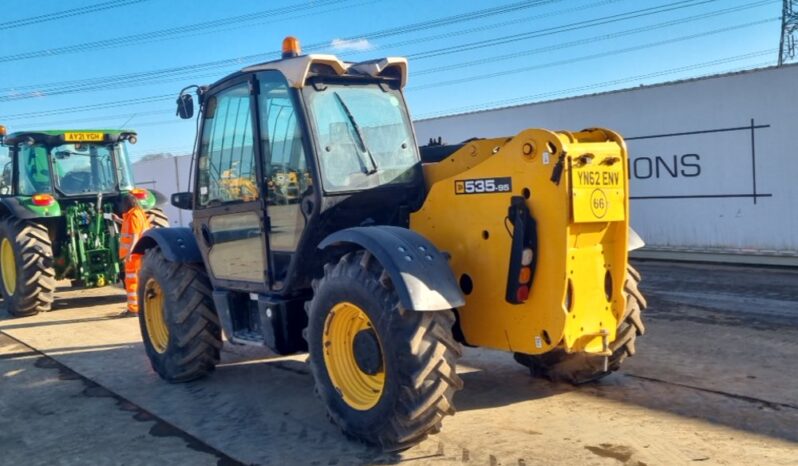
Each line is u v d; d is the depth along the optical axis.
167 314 5.72
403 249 3.93
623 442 4.13
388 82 4.97
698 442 4.08
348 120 4.69
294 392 5.43
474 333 4.24
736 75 10.29
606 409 4.69
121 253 8.84
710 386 5.06
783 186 10.01
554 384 5.27
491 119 13.10
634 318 4.86
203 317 5.67
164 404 5.29
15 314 9.27
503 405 4.86
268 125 4.82
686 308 7.66
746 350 5.93
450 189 4.29
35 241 9.14
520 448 4.10
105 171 10.11
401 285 3.76
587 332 4.01
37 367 6.55
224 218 5.27
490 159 4.06
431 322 3.89
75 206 9.75
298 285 4.69
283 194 4.71
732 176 10.48
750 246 10.41
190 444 4.46
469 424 4.52
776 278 9.31
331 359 4.32
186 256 5.58
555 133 3.85
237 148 5.13
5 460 4.36
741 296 8.19
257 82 4.86
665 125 11.09
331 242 4.21
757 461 3.80
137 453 4.36
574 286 3.92
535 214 3.88
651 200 11.42
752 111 10.20
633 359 5.82
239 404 5.20
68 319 8.88
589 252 3.98
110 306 9.73
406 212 4.73
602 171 3.93
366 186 4.62
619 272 4.12
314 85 4.59
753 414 4.49
